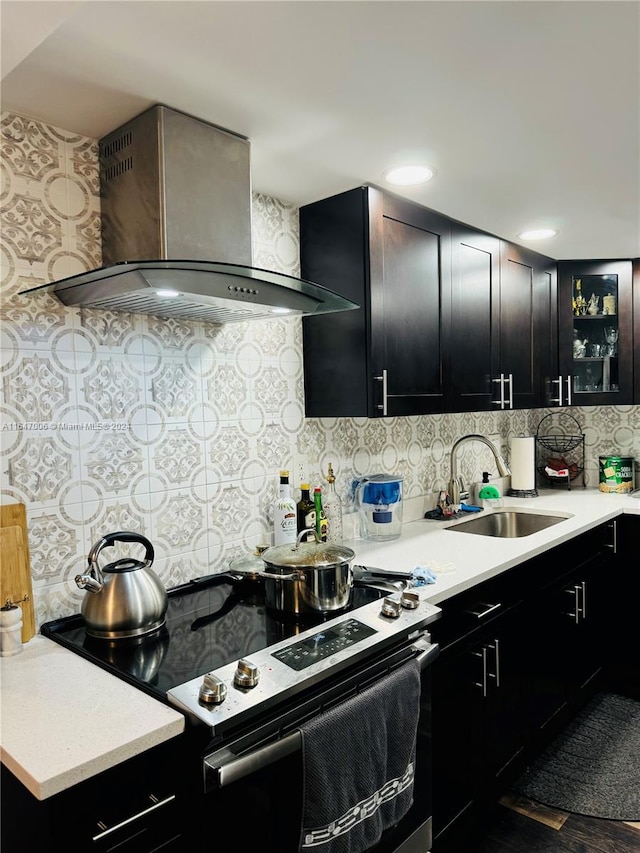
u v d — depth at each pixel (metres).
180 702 1.04
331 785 1.18
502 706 2.00
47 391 1.42
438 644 1.61
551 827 1.95
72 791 0.90
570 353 3.09
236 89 1.30
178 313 1.60
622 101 1.39
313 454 2.16
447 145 1.62
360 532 2.32
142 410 1.62
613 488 3.34
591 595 2.67
